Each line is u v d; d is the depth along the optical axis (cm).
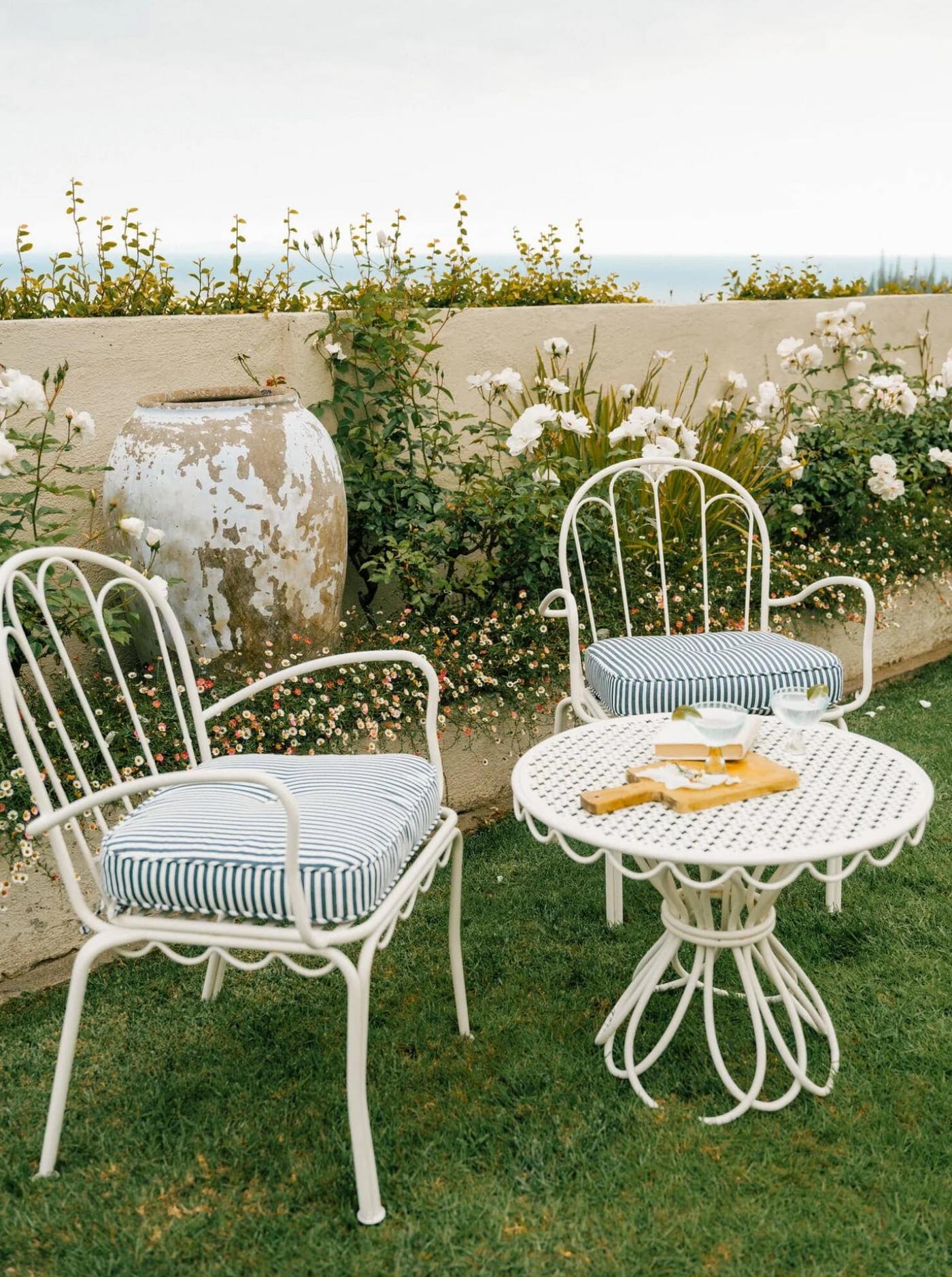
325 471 309
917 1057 211
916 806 185
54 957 262
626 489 418
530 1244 166
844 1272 160
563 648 365
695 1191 177
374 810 188
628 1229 169
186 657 219
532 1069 211
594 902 284
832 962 249
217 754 289
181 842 172
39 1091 209
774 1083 206
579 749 222
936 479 539
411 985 246
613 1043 220
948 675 473
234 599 297
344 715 311
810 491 481
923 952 252
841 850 169
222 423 291
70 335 317
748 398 526
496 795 358
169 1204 177
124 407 333
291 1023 231
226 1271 162
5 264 357
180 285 398
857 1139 188
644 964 217
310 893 164
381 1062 215
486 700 344
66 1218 174
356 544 383
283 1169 184
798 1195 175
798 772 204
